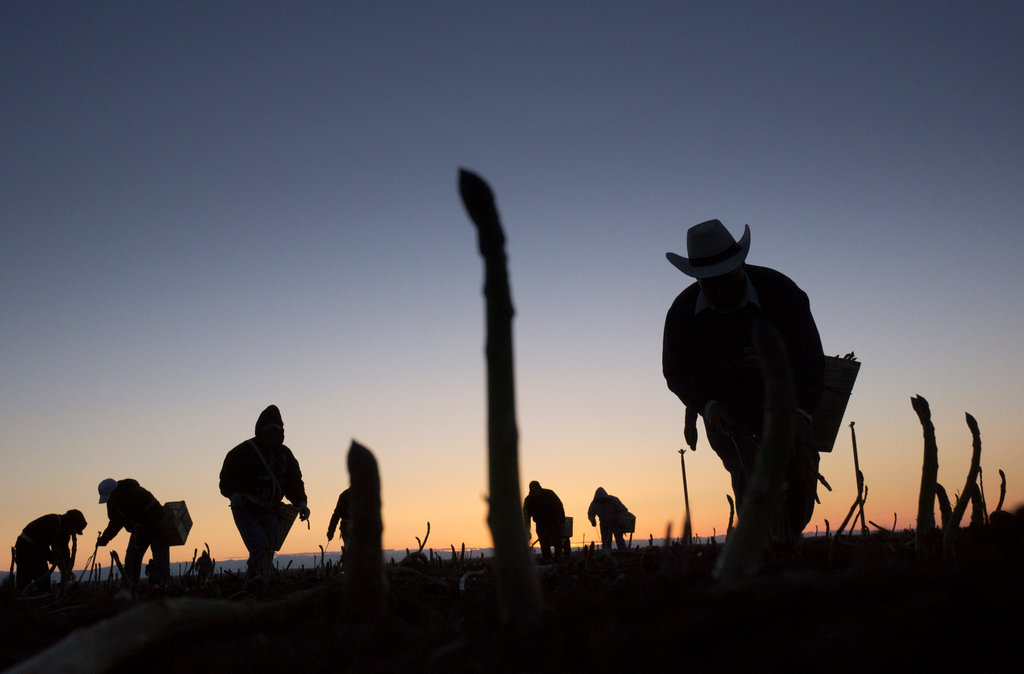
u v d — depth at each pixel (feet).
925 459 9.30
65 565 14.42
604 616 5.46
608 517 49.73
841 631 4.45
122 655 5.69
